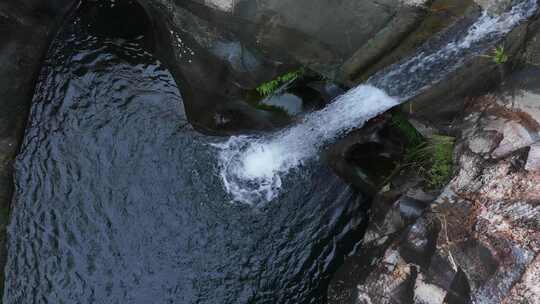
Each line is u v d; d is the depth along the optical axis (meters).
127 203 7.25
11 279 6.98
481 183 4.66
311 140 6.85
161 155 7.37
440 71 5.01
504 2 4.43
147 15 6.28
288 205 7.18
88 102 7.44
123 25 7.00
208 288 6.97
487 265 4.25
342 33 4.93
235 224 7.18
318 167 7.16
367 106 5.84
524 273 4.03
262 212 7.19
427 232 4.83
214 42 5.62
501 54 4.70
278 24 5.04
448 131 5.52
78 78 7.47
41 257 7.06
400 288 4.71
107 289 6.98
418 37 4.77
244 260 7.04
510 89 4.79
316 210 7.11
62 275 7.01
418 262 4.73
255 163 7.28
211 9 5.14
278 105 6.28
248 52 5.59
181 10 5.41
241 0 4.96
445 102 5.33
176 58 6.19
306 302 6.77
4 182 7.09
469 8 4.49
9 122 7.06
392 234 5.42
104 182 7.30
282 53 5.41
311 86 6.07
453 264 4.45
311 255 6.95
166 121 7.42
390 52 4.98
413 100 5.46
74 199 7.24
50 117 7.40
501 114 4.81
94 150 7.37
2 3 6.36
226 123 6.81
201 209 7.24
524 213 4.27
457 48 4.75
